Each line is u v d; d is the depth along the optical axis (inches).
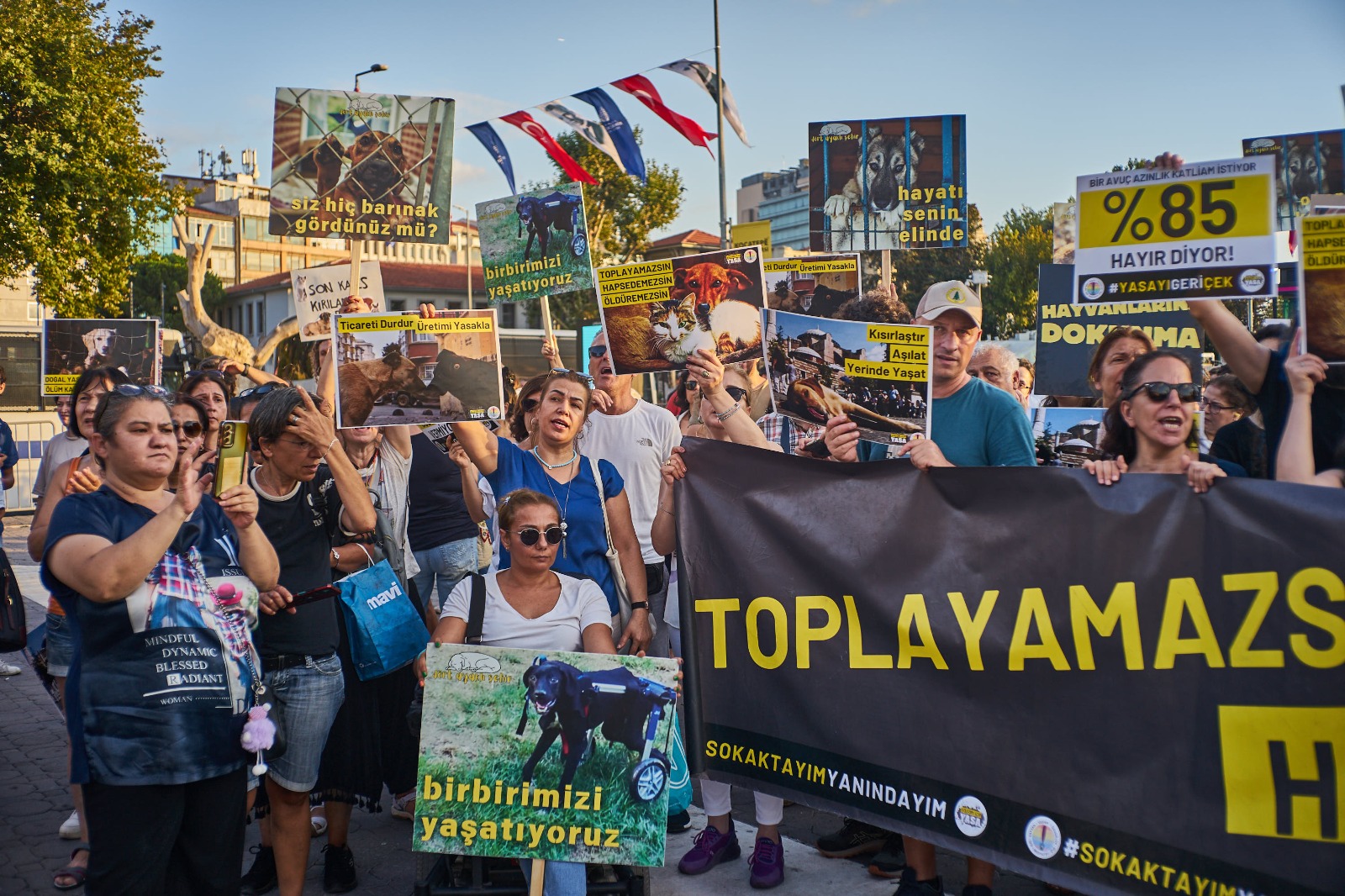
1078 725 137.8
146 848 132.7
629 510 189.9
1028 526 143.3
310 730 161.8
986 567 145.0
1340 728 125.7
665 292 211.6
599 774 144.7
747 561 158.4
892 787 147.1
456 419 179.9
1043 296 266.1
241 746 138.5
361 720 181.0
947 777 143.8
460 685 147.0
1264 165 146.7
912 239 307.6
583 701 146.1
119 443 134.3
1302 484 130.0
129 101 885.8
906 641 148.3
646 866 145.6
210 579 139.6
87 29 860.6
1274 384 152.1
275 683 160.2
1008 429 175.5
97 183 849.5
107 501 135.6
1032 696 140.9
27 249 827.4
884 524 151.6
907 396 157.0
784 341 163.9
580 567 183.2
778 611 156.1
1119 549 138.0
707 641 160.2
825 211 309.6
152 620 132.5
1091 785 135.9
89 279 884.0
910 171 306.5
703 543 161.3
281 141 276.1
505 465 187.0
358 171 279.1
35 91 810.2
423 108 283.9
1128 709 135.5
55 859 194.9
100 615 131.0
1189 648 133.3
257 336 2903.5
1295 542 129.1
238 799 142.3
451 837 144.6
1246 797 128.6
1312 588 128.0
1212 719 131.1
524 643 159.0
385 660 176.2
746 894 174.2
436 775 145.5
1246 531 131.6
